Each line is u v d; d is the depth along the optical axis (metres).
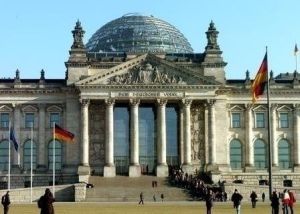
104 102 174.62
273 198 86.50
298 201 151.75
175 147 180.12
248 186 153.75
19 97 182.12
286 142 185.75
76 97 179.88
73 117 179.25
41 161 181.25
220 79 181.00
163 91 174.50
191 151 179.38
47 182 178.12
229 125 184.50
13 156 180.62
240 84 183.75
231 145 184.50
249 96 184.25
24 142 182.12
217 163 179.75
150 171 179.25
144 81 174.25
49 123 182.38
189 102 174.75
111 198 151.75
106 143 174.25
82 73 179.62
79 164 174.25
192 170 174.25
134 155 173.25
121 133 180.50
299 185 181.12
